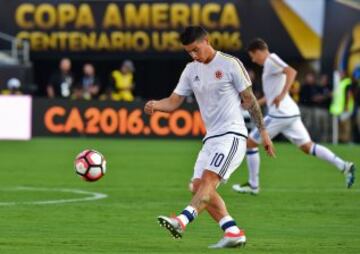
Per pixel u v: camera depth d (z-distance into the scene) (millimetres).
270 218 42500
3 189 53875
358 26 103625
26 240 34812
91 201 48219
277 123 52875
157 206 46375
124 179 60375
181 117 96000
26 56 108438
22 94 102688
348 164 52906
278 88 52656
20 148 85500
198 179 33531
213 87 33281
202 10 107062
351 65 103688
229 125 33344
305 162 74562
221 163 32875
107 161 73312
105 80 115125
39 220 40750
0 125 96812
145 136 96250
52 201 48000
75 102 96938
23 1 109062
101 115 96875
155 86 114000
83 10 108625
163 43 108250
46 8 108938
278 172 66188
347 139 99562
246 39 106312
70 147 86562
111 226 39219
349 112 99062
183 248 33281
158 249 33000
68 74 102250
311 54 104812
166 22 107938
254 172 51750
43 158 75812
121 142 93188
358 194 52469
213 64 33281
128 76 102938
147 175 63094
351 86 100062
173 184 57406
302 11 104750
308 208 46125
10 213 43000
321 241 35469
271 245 34281
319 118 98500
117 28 108750
